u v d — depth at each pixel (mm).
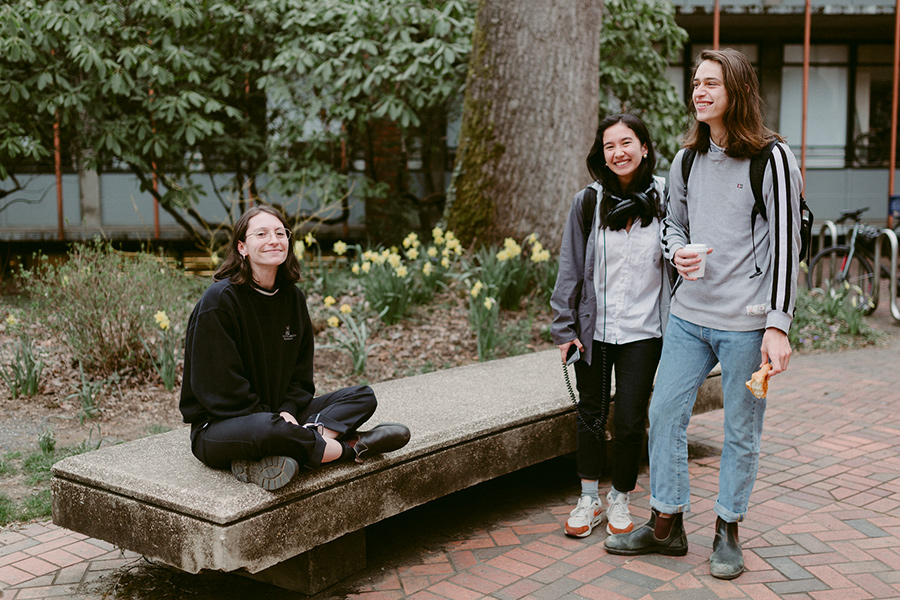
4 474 4117
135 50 8430
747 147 2834
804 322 8406
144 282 5863
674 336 3150
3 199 13055
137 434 4766
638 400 3322
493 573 3141
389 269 7426
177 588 3035
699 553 3283
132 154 9227
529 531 3590
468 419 3568
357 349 6027
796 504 3838
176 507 2604
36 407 5145
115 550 3375
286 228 2902
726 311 2938
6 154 9297
